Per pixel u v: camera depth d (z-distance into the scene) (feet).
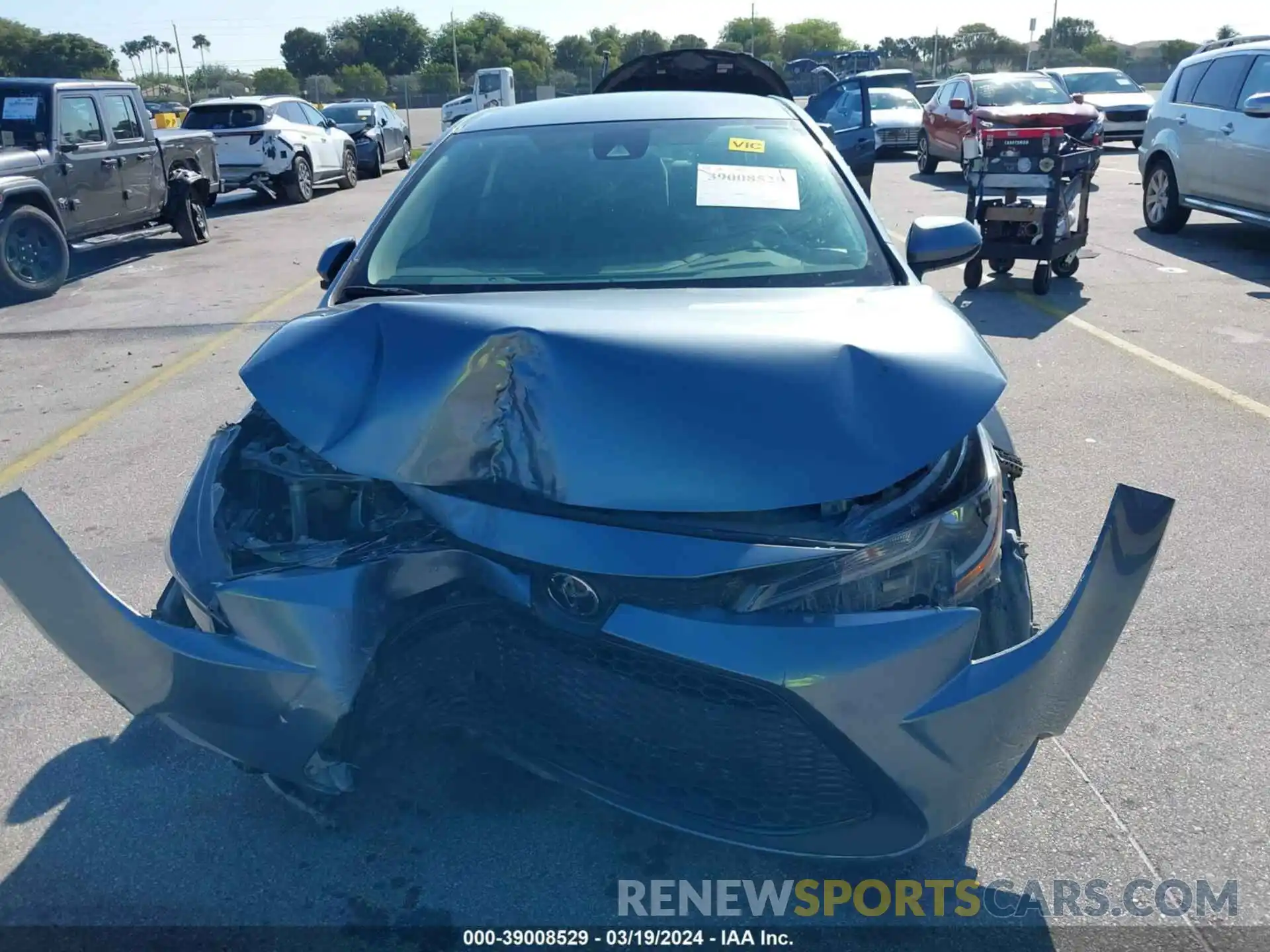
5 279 32.78
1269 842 9.09
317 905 8.65
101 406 22.21
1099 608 7.11
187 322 29.78
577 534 7.33
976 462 8.52
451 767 9.81
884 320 8.73
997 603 8.83
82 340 28.19
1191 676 11.49
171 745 10.73
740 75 25.48
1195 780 9.87
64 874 9.02
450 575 7.80
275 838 9.39
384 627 7.87
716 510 7.24
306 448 8.65
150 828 9.55
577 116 13.24
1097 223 40.73
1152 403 20.11
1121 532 6.89
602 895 8.70
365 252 11.58
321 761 8.33
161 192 41.86
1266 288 28.91
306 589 7.76
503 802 9.69
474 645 8.16
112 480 17.97
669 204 11.50
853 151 37.81
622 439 7.45
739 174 11.87
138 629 7.69
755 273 10.56
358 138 74.18
